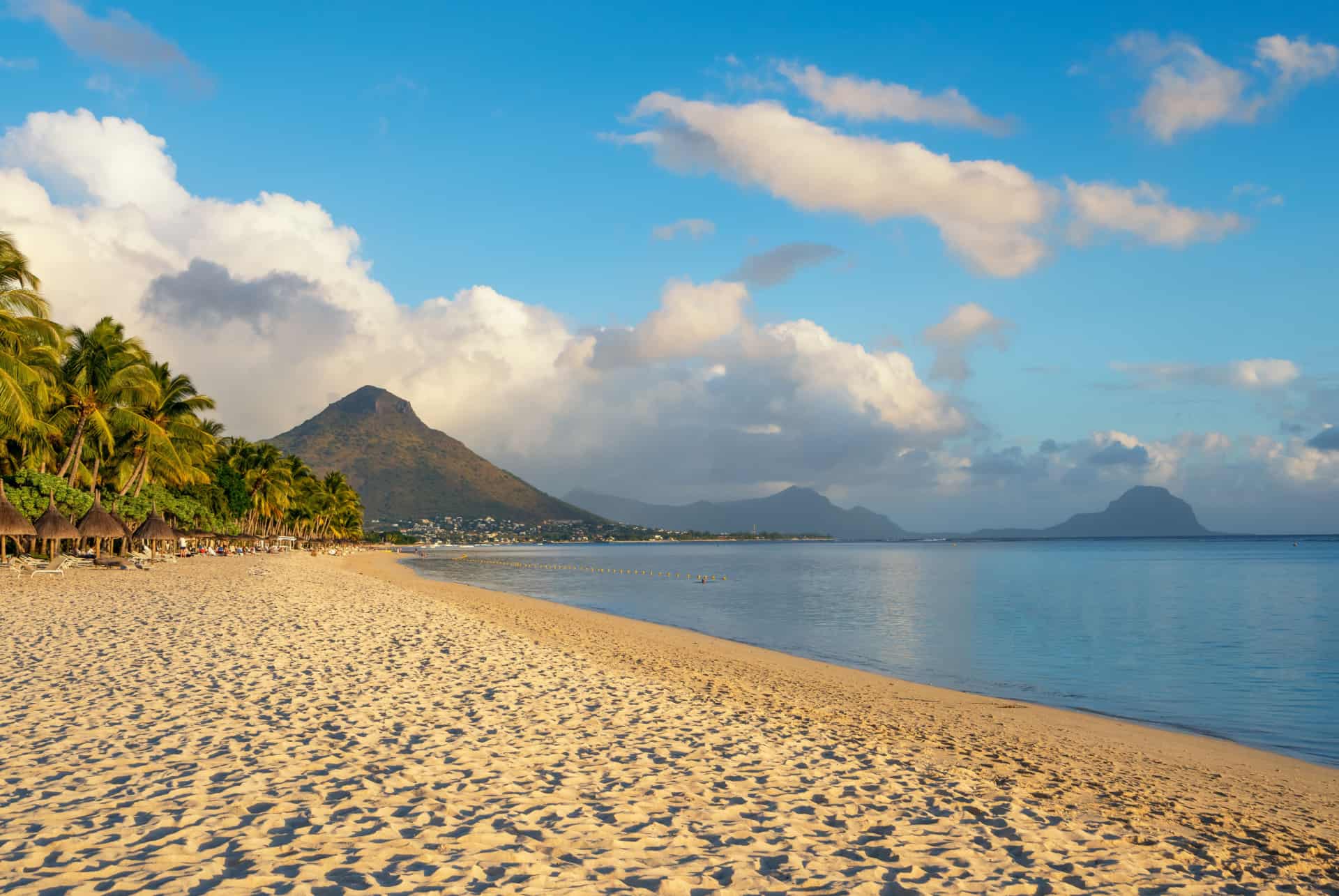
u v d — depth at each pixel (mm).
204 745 9336
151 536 49344
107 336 43750
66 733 9711
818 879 6477
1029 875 6980
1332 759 14664
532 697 13375
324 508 147750
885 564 119125
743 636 32188
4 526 35281
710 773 9586
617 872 6301
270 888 5559
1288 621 38531
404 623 23562
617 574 89750
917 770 11180
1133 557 146625
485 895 5664
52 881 5535
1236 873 7875
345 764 8828
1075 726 16609
